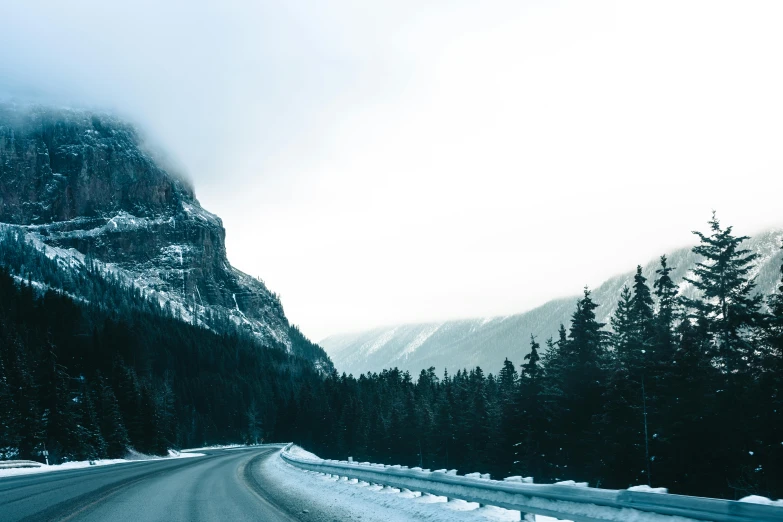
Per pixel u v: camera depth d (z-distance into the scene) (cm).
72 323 11894
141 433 7675
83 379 8569
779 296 2977
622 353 4288
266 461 4719
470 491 1430
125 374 7825
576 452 4378
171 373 15850
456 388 9062
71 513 1362
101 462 4997
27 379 5228
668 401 3309
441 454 8306
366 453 10400
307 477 2873
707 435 3138
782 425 2897
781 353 3000
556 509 1077
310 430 12638
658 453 3409
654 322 4044
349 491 2098
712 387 3238
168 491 1967
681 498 796
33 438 5012
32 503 1538
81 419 5988
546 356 5497
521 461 5000
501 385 8188
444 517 1371
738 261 3397
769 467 2961
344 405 11550
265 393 18225
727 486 3089
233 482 2456
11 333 7150
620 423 3619
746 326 3309
